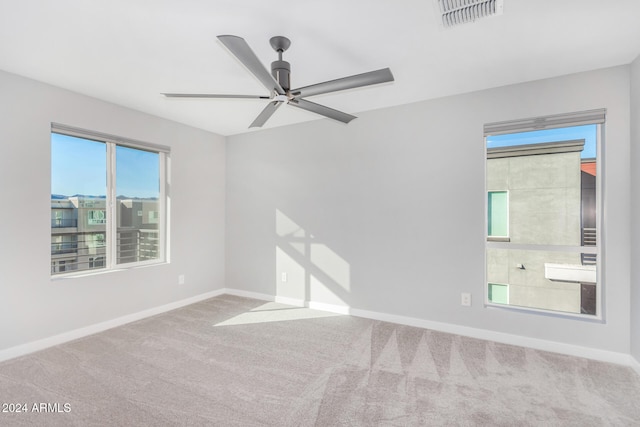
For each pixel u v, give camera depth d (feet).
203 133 13.82
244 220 14.34
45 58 7.61
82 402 6.41
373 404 6.40
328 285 12.26
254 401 6.50
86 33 6.56
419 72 8.42
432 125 10.32
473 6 5.66
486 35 6.70
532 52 7.41
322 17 6.06
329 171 12.23
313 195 12.59
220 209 14.64
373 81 6.06
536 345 8.87
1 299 8.12
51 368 7.77
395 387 7.01
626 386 7.00
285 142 13.26
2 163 8.15
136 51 7.32
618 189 8.00
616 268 8.04
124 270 10.90
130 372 7.61
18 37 6.68
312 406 6.34
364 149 11.49
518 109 9.12
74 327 9.55
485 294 9.65
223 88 9.43
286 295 13.26
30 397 6.57
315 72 8.41
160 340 9.49
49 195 9.07
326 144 12.30
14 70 8.18
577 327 8.43
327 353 8.66
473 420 5.91
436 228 10.28
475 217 9.72
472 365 7.97
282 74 6.74
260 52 7.37
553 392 6.80
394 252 10.97
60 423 5.78
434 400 6.53
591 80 8.27
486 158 9.78
